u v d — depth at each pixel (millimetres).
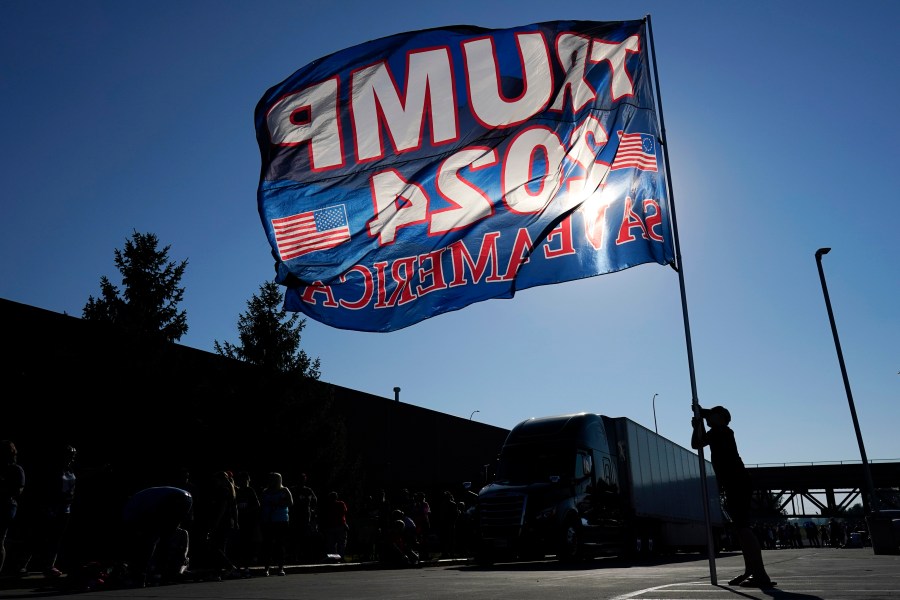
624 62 9258
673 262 8352
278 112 9352
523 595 6203
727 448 6773
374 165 9211
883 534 17891
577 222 8734
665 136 8539
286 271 9078
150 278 19938
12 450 10070
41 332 18109
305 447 23766
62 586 9312
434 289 8867
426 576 11453
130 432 18312
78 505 17031
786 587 6137
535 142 9047
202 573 11961
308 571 15289
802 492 72188
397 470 35000
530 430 19453
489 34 9383
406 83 9352
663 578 8727
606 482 19906
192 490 12633
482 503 17750
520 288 8742
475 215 8953
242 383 23875
